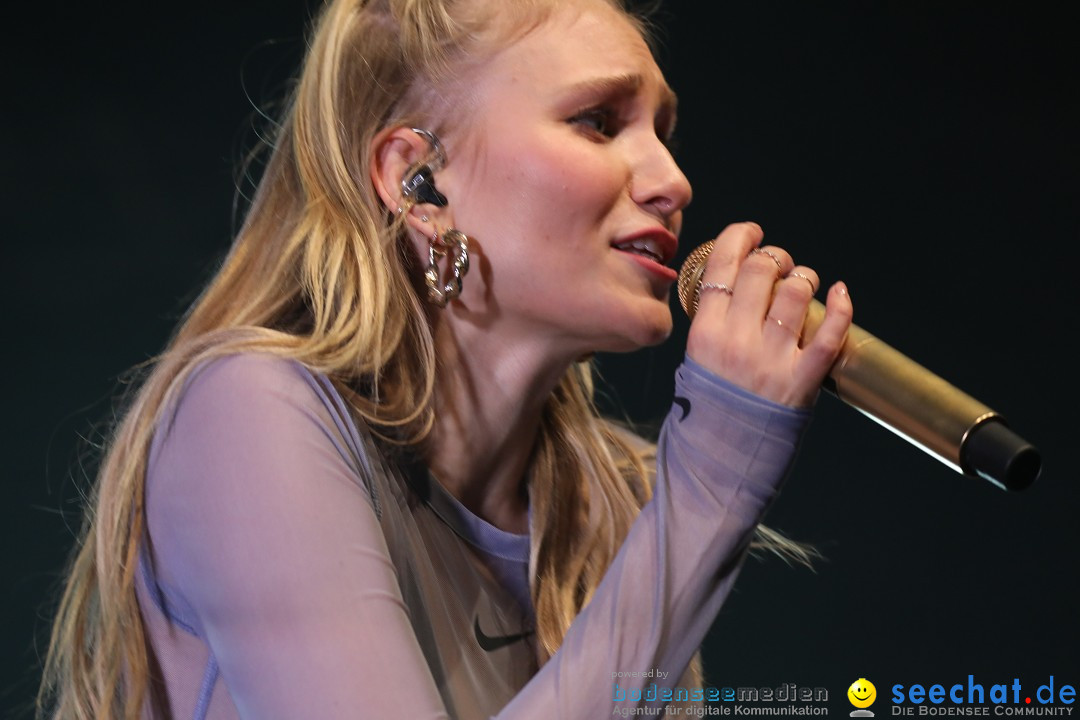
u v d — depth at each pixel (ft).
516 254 14.74
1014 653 35.29
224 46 38.81
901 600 35.76
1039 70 38.52
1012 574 35.76
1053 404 37.22
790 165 38.96
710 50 39.34
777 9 39.34
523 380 15.53
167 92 38.65
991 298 37.99
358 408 14.28
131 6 38.81
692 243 38.86
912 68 38.96
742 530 13.15
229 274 16.02
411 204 15.08
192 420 13.19
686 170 39.04
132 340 37.55
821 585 35.88
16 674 34.45
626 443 19.49
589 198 14.58
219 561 12.51
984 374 37.70
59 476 36.42
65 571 16.96
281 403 13.14
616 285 14.74
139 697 13.89
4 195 37.88
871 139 38.83
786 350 13.39
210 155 38.45
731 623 35.50
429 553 15.12
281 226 16.03
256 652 12.22
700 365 13.50
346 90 15.61
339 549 12.41
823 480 36.68
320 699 11.85
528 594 16.63
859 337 13.74
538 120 14.79
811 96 39.11
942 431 12.78
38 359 37.14
